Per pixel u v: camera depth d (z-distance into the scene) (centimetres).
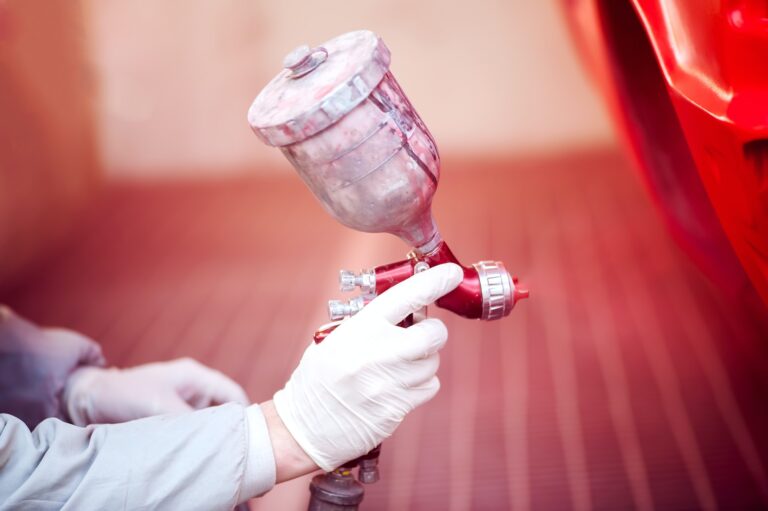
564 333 216
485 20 259
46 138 256
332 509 80
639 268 225
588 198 247
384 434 79
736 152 64
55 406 122
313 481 83
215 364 229
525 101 259
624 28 86
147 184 268
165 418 82
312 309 240
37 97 250
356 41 71
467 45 262
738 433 180
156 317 242
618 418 191
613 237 237
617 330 212
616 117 94
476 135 264
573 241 239
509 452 190
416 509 181
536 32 255
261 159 276
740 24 63
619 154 252
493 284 77
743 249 70
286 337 233
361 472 83
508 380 207
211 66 272
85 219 262
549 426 192
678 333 205
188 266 256
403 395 78
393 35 268
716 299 204
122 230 263
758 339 96
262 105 71
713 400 190
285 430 81
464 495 180
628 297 220
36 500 77
